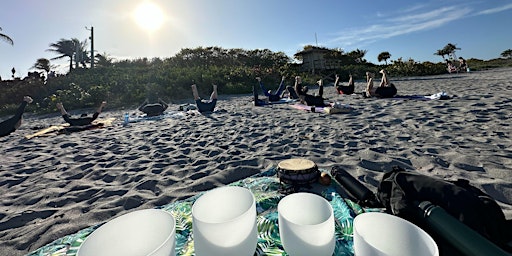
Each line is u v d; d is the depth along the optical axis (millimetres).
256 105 8977
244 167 2928
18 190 2709
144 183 2693
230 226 932
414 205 1272
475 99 6559
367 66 33094
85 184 2781
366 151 3285
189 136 4797
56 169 3316
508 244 1064
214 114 7348
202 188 2502
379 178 2447
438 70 25000
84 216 2059
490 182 2186
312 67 29016
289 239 1042
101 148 4270
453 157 2877
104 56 28547
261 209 1735
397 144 3529
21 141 5172
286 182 2098
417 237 937
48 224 1960
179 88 14469
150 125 6215
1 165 3555
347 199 1827
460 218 1116
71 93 12344
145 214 1022
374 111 6168
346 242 1286
